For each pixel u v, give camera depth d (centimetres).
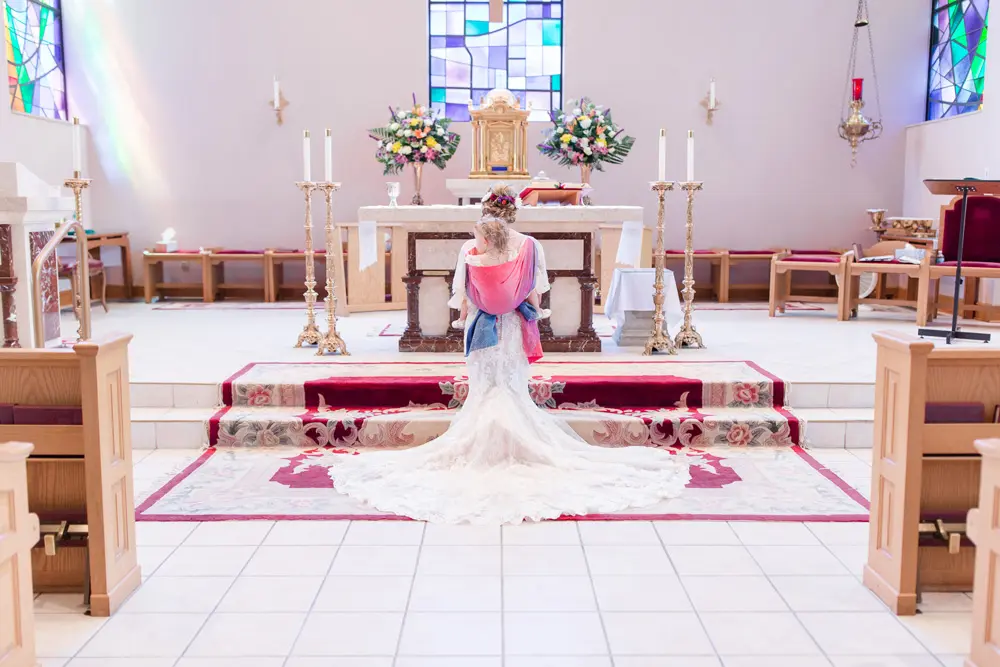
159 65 1040
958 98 974
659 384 554
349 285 920
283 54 1041
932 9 1041
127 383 337
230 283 1076
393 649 292
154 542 383
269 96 1045
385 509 420
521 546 379
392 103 1048
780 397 557
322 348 659
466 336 474
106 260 1059
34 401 325
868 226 1077
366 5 1037
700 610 320
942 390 325
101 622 311
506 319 472
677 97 1055
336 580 345
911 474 312
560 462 464
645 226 988
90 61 1037
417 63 1043
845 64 1052
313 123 1052
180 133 1049
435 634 302
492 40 1059
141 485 458
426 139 873
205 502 432
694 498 438
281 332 788
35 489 332
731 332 791
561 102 1062
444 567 357
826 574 351
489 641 297
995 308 845
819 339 746
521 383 481
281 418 527
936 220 976
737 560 364
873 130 1062
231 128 1051
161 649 292
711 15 1045
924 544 327
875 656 288
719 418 529
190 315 923
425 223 651
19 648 260
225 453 514
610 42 1047
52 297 598
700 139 1062
